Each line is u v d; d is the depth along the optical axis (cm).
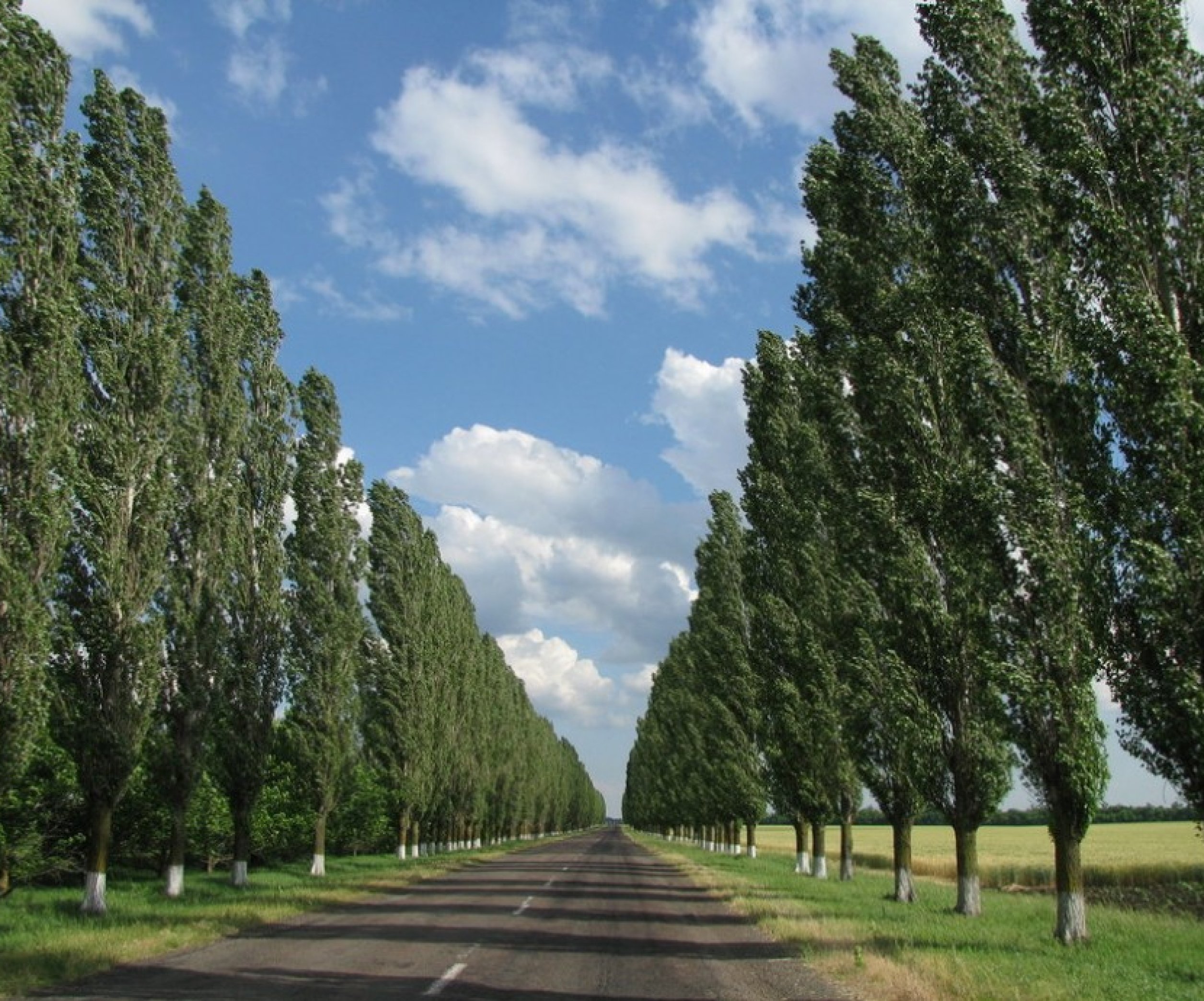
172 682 2555
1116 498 1272
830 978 1227
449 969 1261
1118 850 6244
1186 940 1672
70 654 2103
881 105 2159
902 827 2633
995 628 1552
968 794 2136
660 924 1908
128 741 2102
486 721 6888
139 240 2402
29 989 1077
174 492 2362
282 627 3138
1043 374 1431
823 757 3588
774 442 3528
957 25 1655
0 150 1733
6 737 1672
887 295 2055
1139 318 1223
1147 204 1291
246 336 3216
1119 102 1333
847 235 2191
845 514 2228
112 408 2259
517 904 2350
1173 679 1162
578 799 16325
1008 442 1500
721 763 5781
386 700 4841
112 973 1210
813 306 2395
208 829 3456
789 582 3550
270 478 3198
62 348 1833
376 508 5006
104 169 2383
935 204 1653
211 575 2672
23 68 1841
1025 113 1402
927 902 2530
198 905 2156
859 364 2064
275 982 1137
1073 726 1515
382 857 5194
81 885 2980
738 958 1427
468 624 6475
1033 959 1320
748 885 3028
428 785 5019
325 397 3797
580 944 1566
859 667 2600
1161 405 1190
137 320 2347
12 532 1734
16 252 1836
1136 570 1202
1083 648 1488
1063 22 1357
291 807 4025
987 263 1579
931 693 2100
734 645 5241
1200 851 6088
